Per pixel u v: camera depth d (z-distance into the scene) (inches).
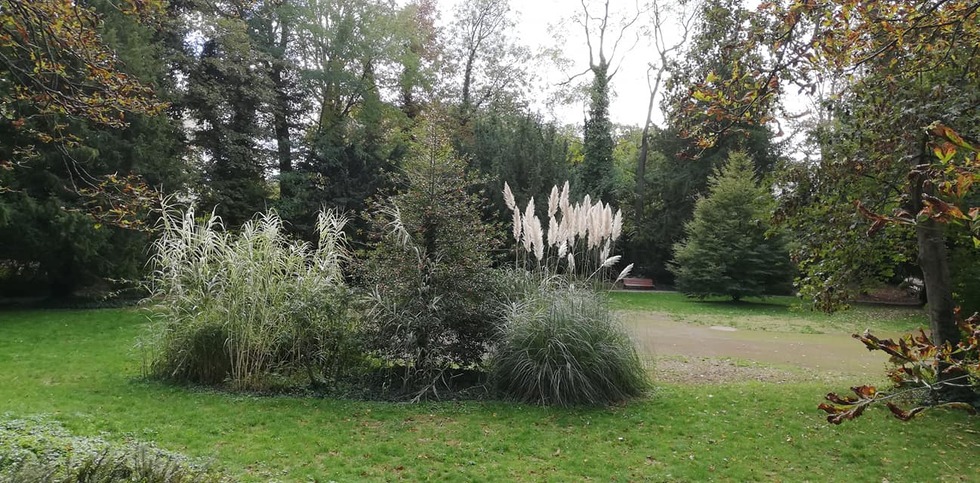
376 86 912.3
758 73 139.8
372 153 828.6
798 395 277.6
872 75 239.6
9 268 590.2
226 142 741.3
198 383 276.4
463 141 863.1
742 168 898.7
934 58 181.0
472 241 291.4
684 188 1013.2
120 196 177.9
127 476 120.0
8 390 255.3
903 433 224.5
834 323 595.2
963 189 61.2
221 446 195.6
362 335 277.0
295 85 842.8
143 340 300.8
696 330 526.0
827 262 267.1
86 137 489.4
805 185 281.0
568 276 311.3
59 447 148.1
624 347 271.7
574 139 1278.3
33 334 401.4
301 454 191.6
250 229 297.4
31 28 162.9
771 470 188.7
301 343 279.6
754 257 792.9
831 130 293.1
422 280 279.7
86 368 304.5
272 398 257.3
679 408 251.4
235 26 702.5
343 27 839.7
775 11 137.2
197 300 283.3
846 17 127.0
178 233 305.9
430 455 194.1
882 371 349.1
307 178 794.8
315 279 294.5
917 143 230.1
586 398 251.3
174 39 694.5
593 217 314.7
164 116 589.6
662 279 1079.6
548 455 196.7
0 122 417.7
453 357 279.0
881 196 253.3
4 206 466.3
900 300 839.7
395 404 253.9
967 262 315.3
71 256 536.7
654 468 188.1
